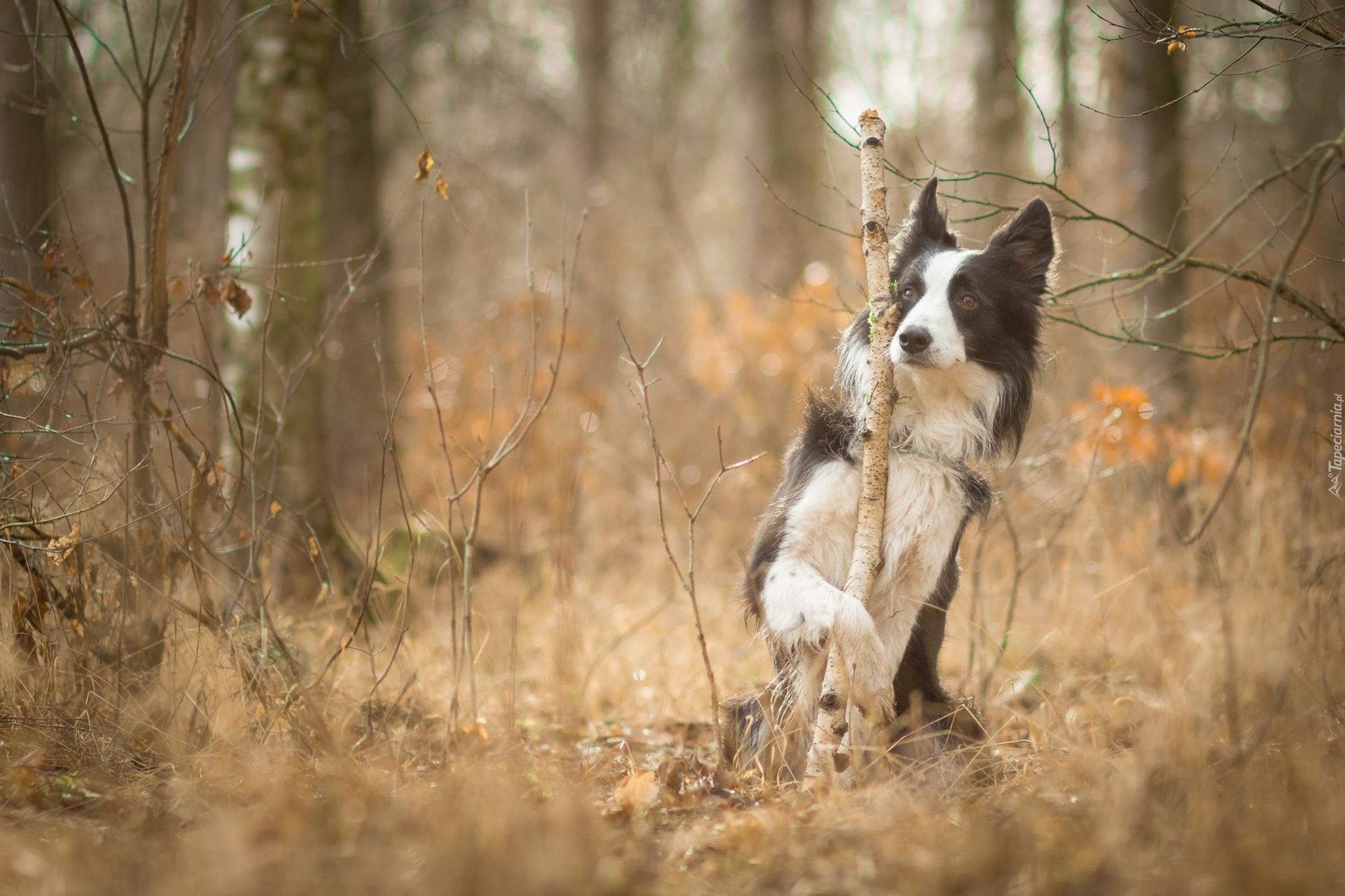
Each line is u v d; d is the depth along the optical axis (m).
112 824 4.23
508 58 21.38
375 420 12.24
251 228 8.16
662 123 25.33
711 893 3.58
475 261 16.14
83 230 10.44
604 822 4.23
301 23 8.27
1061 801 4.41
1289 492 8.07
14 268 7.00
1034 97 5.67
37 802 4.45
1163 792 4.22
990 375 5.76
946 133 19.62
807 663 5.32
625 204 22.11
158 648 5.70
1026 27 19.61
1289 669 4.99
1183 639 6.43
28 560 5.46
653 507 10.79
